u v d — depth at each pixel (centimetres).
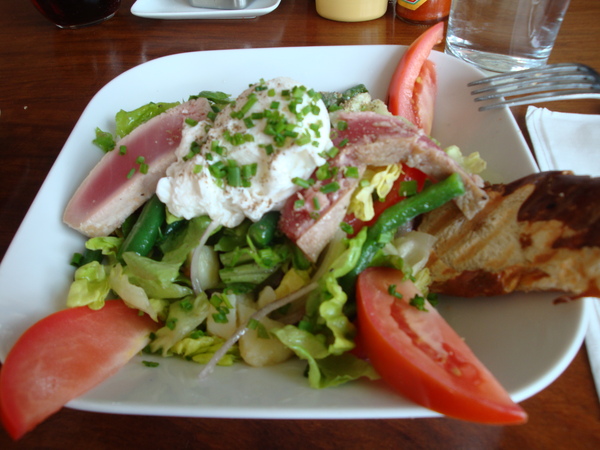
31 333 21
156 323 25
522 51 35
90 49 43
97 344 22
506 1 33
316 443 21
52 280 25
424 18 42
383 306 22
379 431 21
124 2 48
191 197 24
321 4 43
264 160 23
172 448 21
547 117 31
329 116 26
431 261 24
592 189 21
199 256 25
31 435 21
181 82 33
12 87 39
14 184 32
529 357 20
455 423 21
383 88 33
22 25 46
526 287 21
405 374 19
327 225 23
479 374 19
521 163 26
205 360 23
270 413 19
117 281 24
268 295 24
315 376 21
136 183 26
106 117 31
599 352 22
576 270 20
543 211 22
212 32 43
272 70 33
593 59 37
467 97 30
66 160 28
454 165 23
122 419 22
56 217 26
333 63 33
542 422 20
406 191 24
